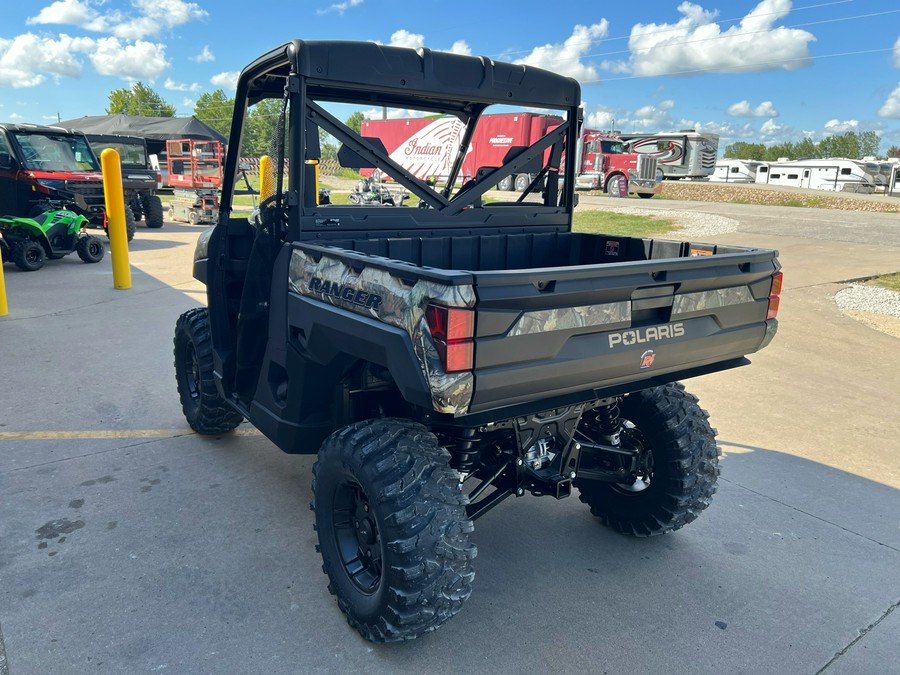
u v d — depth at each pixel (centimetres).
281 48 276
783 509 362
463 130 356
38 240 1047
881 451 438
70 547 307
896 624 272
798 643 260
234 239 351
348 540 268
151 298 844
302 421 295
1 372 547
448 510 232
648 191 2731
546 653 251
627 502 327
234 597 276
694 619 272
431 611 232
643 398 310
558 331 221
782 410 509
